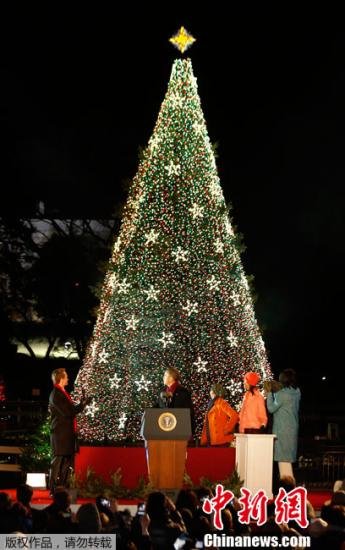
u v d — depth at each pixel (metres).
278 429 14.02
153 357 18.03
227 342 17.64
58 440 13.71
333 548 7.57
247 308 17.06
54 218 34.06
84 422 17.03
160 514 7.88
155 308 17.33
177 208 16.61
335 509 8.20
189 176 16.47
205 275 16.92
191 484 13.70
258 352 17.17
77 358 35.78
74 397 16.92
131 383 17.52
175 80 16.52
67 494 8.80
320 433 22.44
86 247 33.62
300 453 18.22
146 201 16.77
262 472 13.60
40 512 8.21
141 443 16.27
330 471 17.66
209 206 16.66
